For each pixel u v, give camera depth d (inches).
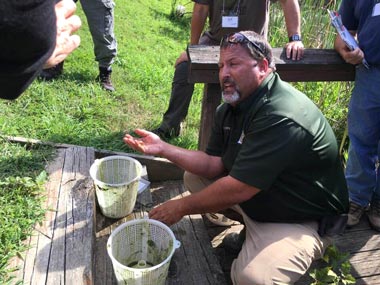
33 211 97.3
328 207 92.0
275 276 84.0
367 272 105.7
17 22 35.6
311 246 88.2
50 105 154.5
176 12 295.3
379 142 115.2
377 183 116.1
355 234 117.7
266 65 85.8
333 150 88.4
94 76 181.3
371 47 106.7
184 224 110.5
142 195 115.9
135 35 245.1
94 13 163.0
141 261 95.8
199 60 101.3
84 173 112.5
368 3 107.6
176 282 93.7
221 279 95.7
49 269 84.3
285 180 86.3
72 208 100.0
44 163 115.6
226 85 86.3
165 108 171.8
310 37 167.5
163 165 127.4
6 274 82.7
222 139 100.3
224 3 129.5
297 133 82.0
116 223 106.5
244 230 104.8
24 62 39.3
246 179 83.7
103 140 141.3
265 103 84.5
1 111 143.7
